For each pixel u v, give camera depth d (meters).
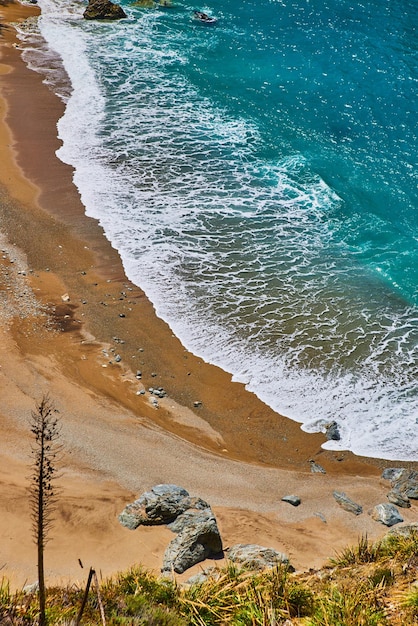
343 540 15.23
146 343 21.56
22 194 28.28
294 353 21.69
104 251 25.52
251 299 23.80
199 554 13.49
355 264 26.09
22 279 23.50
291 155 33.16
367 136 35.09
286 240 27.12
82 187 29.19
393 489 17.41
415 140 34.78
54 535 14.06
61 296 23.06
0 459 16.09
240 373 20.86
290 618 9.91
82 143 32.62
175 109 36.81
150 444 17.69
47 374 19.50
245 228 27.59
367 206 29.69
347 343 22.20
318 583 11.62
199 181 30.53
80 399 18.81
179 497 15.29
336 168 32.28
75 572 13.08
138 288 23.88
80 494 15.41
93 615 9.58
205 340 21.94
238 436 18.84
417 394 20.53
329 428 19.31
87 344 21.17
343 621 9.42
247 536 14.84
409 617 9.55
